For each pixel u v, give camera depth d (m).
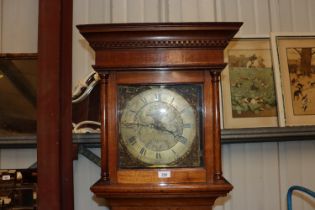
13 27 1.37
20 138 1.27
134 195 0.93
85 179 1.35
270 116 1.37
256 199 1.39
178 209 0.97
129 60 0.95
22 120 1.32
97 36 0.93
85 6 1.38
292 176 1.41
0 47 1.37
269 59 1.40
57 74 1.07
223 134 1.29
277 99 1.36
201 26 0.92
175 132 0.97
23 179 1.32
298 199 1.41
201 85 0.97
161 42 0.94
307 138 1.35
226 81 1.37
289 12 1.45
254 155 1.40
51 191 1.05
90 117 1.32
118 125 0.96
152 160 0.96
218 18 1.42
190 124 0.97
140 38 0.93
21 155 1.35
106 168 0.95
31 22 1.38
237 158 1.40
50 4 1.08
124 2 1.39
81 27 0.91
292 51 1.40
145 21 1.39
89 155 1.32
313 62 1.40
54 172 1.05
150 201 0.96
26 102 1.33
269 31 1.43
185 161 0.96
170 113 0.97
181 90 0.97
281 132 1.29
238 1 1.43
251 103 1.37
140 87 0.97
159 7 1.40
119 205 0.96
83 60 1.37
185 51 0.95
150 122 0.97
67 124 1.12
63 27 1.12
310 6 1.46
